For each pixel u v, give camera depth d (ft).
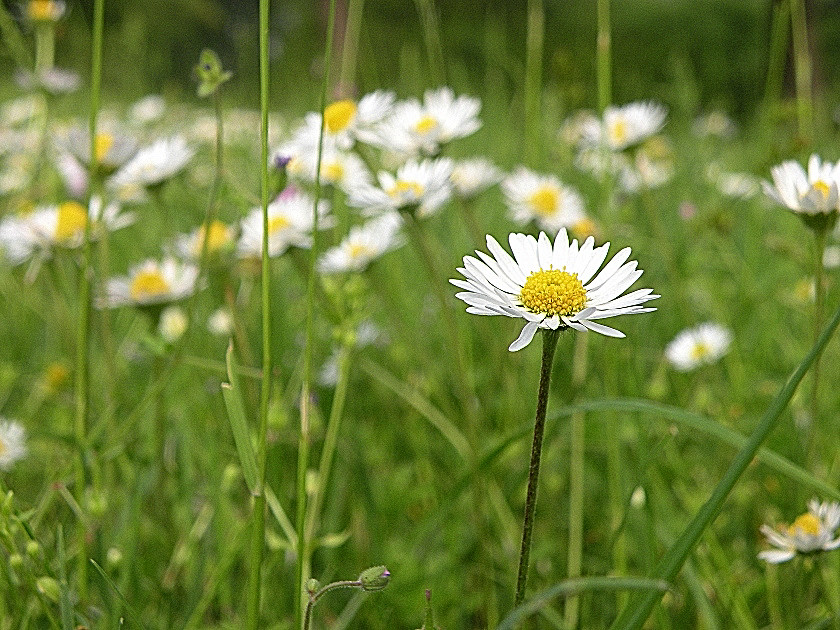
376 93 0.93
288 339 1.19
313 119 0.93
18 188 1.40
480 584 0.86
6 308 1.36
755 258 1.33
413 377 1.12
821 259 0.71
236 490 0.88
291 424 0.94
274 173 0.73
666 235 1.33
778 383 1.06
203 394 1.05
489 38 1.64
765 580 0.79
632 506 0.80
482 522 0.81
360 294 0.76
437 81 1.09
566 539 0.90
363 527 0.88
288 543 0.71
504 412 1.04
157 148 0.95
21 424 0.96
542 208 1.13
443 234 1.35
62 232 0.93
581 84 1.19
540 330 0.54
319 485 0.73
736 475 0.54
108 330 0.92
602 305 0.54
